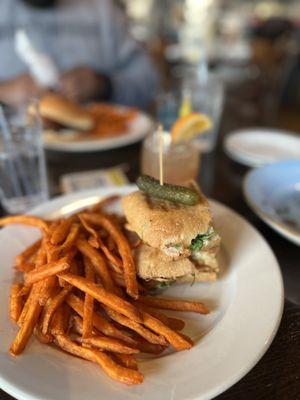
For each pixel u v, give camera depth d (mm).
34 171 384
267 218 303
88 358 203
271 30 1437
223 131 589
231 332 216
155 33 1814
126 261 252
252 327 215
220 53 1300
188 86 537
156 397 177
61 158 480
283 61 1191
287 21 1591
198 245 259
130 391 182
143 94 817
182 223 250
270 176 389
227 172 451
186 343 207
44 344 214
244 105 761
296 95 1410
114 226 283
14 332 218
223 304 250
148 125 554
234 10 2162
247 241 295
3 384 182
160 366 197
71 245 259
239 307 235
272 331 209
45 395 177
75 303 228
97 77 743
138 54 877
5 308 236
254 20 1771
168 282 263
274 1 2209
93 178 428
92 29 833
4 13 778
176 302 242
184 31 1700
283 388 198
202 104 520
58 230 265
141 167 427
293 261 297
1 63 783
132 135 510
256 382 201
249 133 530
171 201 267
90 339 205
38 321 223
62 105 534
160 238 248
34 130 384
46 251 254
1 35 784
